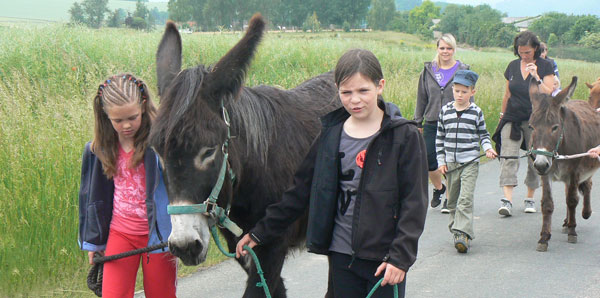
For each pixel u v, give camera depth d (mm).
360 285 2537
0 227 4270
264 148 2830
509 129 6352
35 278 4203
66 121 5410
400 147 2354
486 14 111875
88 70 8461
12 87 6430
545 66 6195
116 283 2791
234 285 4383
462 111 5402
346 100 2395
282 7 75188
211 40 12398
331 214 2504
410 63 15820
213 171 2355
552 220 6281
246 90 2926
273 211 2641
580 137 5535
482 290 4258
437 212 6660
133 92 2604
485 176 8539
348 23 95875
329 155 2496
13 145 4816
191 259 2330
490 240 5555
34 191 4535
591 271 4641
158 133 2309
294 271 4730
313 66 12586
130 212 2803
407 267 2275
